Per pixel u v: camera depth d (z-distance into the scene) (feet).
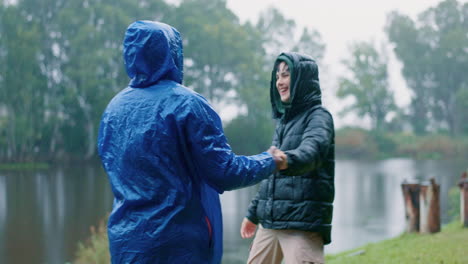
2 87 157.28
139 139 7.32
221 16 209.56
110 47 177.17
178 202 7.27
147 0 189.78
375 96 241.14
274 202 10.46
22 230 48.60
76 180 105.60
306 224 10.11
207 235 7.55
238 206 63.31
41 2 174.60
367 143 212.43
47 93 172.55
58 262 35.78
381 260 20.86
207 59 198.49
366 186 88.48
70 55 176.14
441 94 233.76
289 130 10.57
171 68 7.70
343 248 37.19
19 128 157.99
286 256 10.39
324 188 10.24
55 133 165.68
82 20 172.65
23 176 117.08
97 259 29.19
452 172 119.03
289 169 8.48
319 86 10.68
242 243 38.29
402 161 181.06
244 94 198.29
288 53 10.57
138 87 7.72
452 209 48.78
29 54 158.10
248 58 202.59
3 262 35.96
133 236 7.21
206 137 7.28
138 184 7.30
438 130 237.25
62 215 57.88
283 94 10.74
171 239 7.16
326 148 9.51
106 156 7.66
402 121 250.98
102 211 60.90
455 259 19.25
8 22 159.22
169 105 7.34
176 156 7.33
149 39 7.55
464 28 231.09
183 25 194.90
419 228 27.71
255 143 190.70
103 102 165.27
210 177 7.37
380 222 49.60
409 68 235.40
